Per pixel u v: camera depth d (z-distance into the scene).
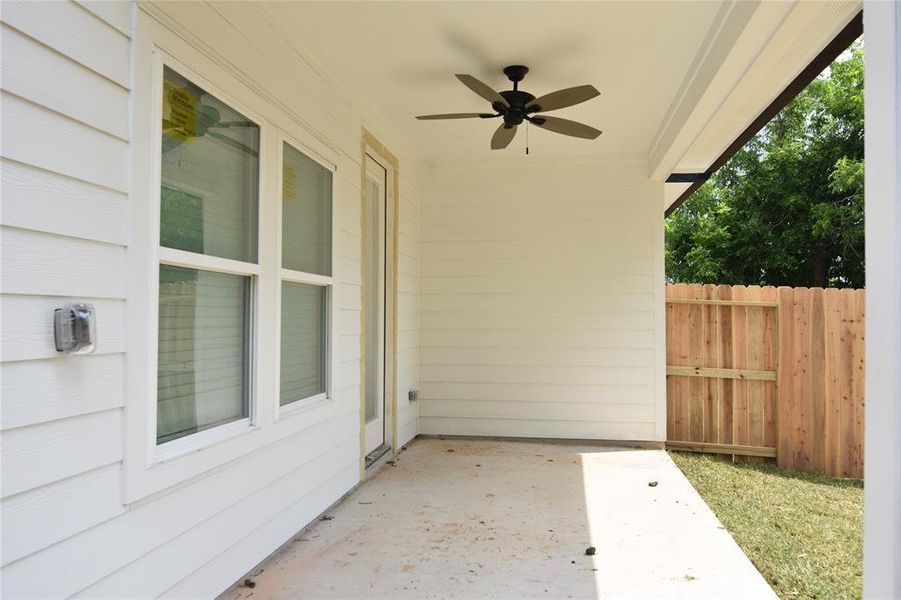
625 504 3.89
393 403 5.24
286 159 3.20
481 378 6.04
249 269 2.71
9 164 1.54
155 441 2.05
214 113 2.49
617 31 3.33
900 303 1.28
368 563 2.91
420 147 5.71
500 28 3.31
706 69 3.51
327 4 3.01
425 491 4.16
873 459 1.36
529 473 4.68
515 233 6.03
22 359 1.56
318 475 3.54
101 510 1.82
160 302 2.19
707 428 5.88
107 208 1.85
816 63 3.21
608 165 5.90
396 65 3.78
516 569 2.87
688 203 14.70
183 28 2.23
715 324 5.88
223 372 2.59
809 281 12.45
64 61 1.71
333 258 3.75
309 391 3.52
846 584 3.02
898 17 1.29
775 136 13.39
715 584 2.73
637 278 5.83
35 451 1.60
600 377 5.85
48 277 1.64
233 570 2.61
